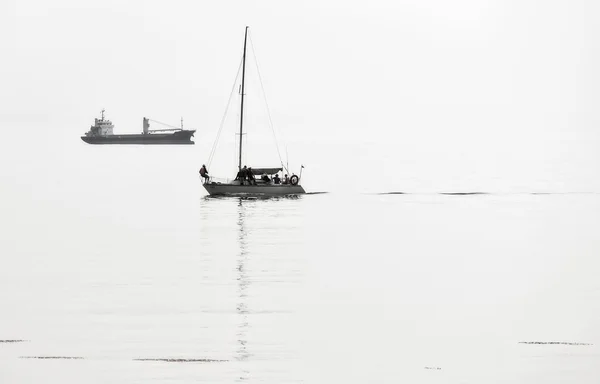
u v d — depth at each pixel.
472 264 98.25
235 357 60.44
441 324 69.69
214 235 125.19
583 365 58.91
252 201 185.88
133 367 58.25
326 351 62.03
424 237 122.88
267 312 73.50
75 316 71.62
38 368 58.06
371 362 59.59
